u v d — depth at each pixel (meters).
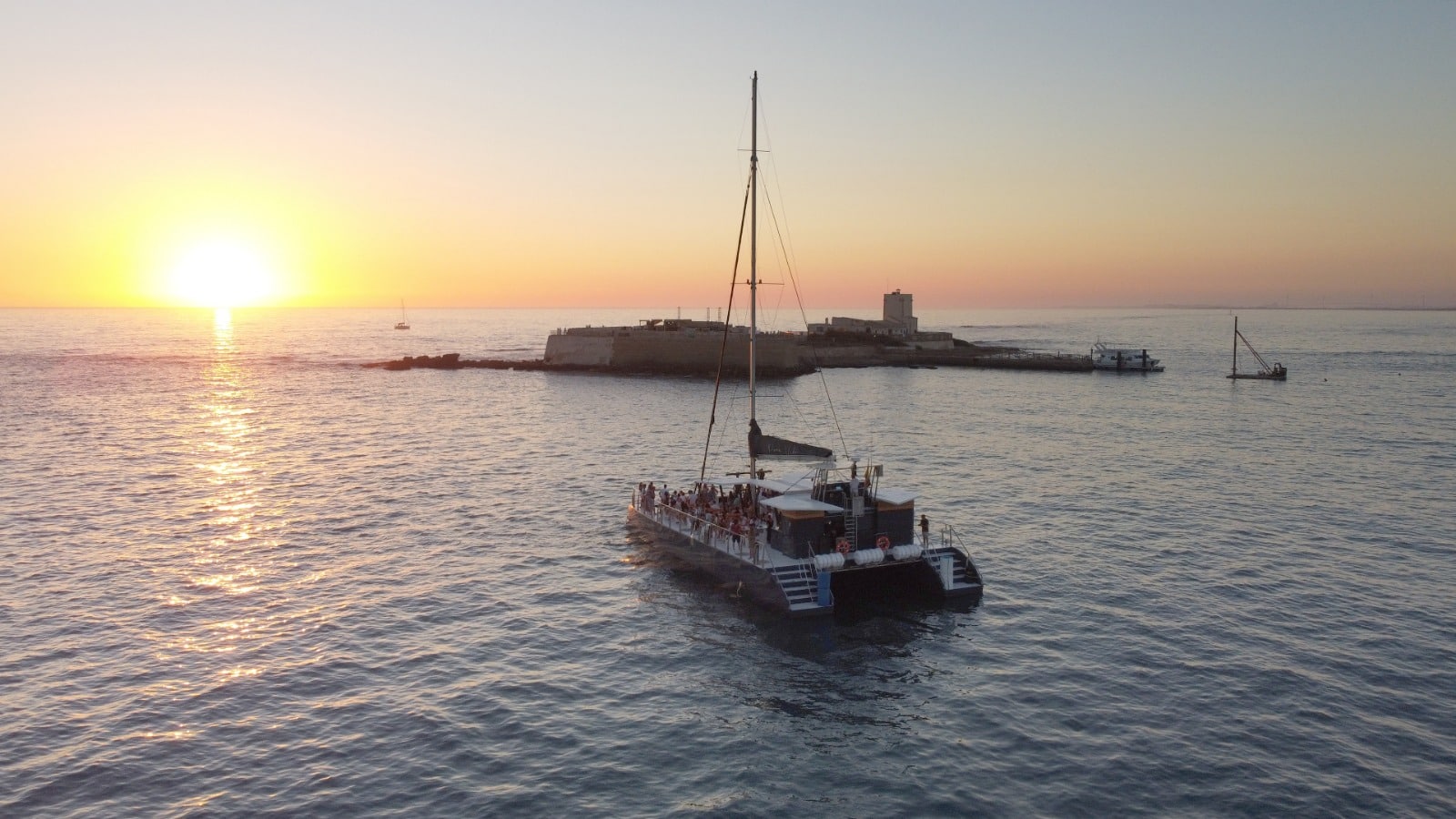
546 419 90.56
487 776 22.02
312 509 50.25
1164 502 51.53
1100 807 20.55
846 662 29.11
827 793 21.31
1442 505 50.66
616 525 46.59
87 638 30.70
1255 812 20.30
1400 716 24.84
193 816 20.25
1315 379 134.25
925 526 36.69
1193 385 127.06
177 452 69.94
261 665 28.55
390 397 111.56
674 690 27.05
